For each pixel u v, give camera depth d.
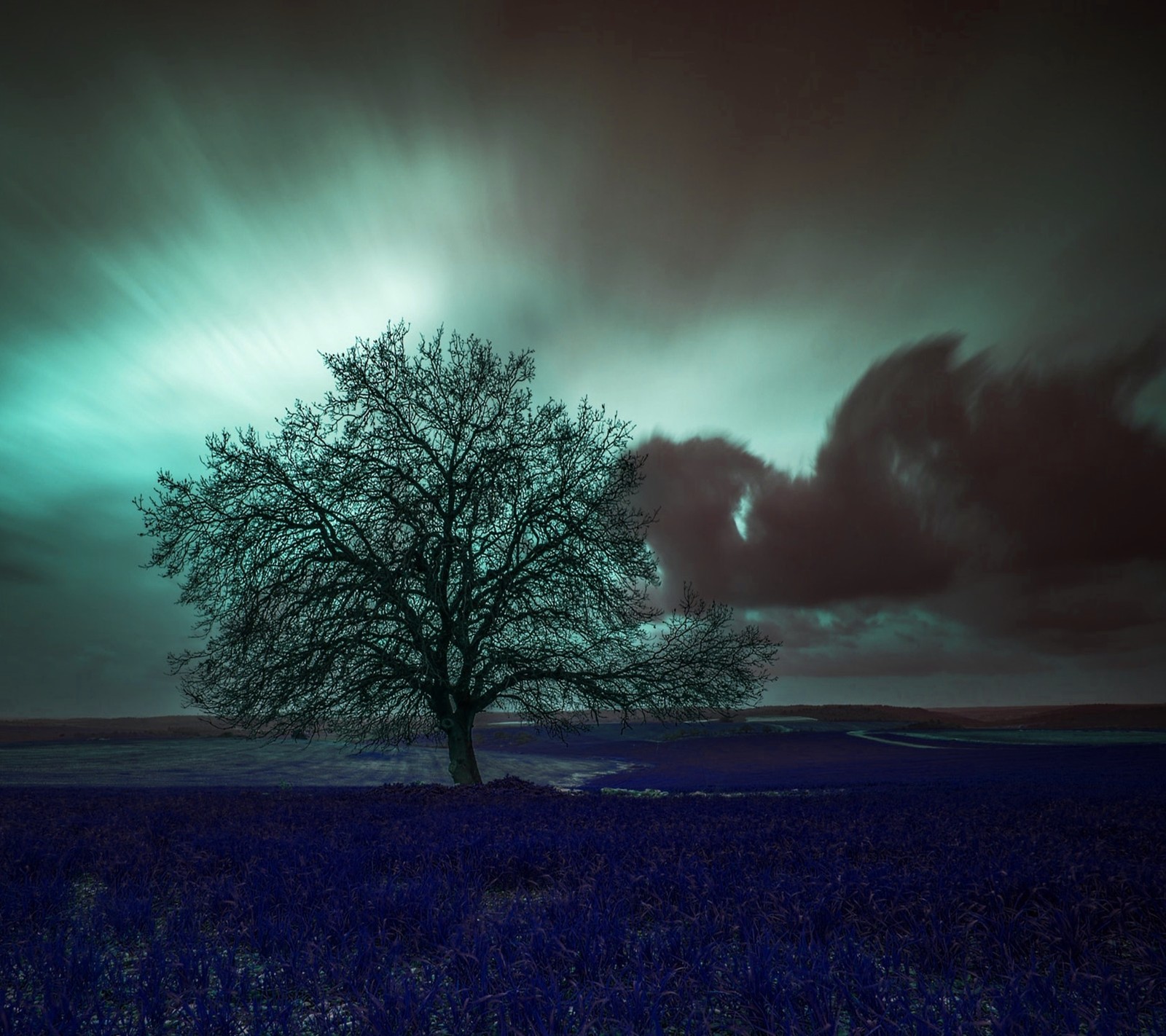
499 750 82.06
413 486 21.05
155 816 12.05
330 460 21.00
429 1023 3.03
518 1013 3.05
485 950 3.81
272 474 20.34
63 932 4.88
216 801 16.34
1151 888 5.05
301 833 9.38
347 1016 3.21
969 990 3.36
